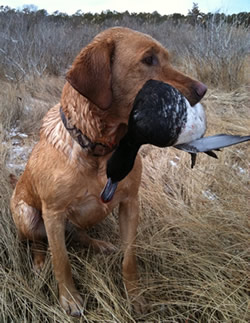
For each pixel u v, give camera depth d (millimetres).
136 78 747
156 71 754
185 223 992
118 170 689
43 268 919
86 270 903
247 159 1396
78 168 788
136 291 859
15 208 1002
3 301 808
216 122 1608
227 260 875
